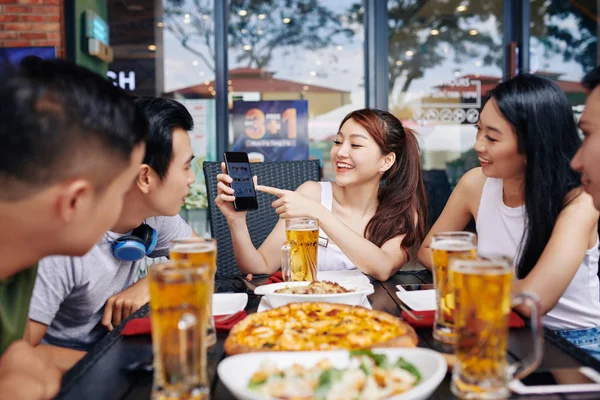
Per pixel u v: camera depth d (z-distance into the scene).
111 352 0.92
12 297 0.92
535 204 1.37
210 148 4.66
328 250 1.80
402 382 0.69
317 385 0.67
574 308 1.47
